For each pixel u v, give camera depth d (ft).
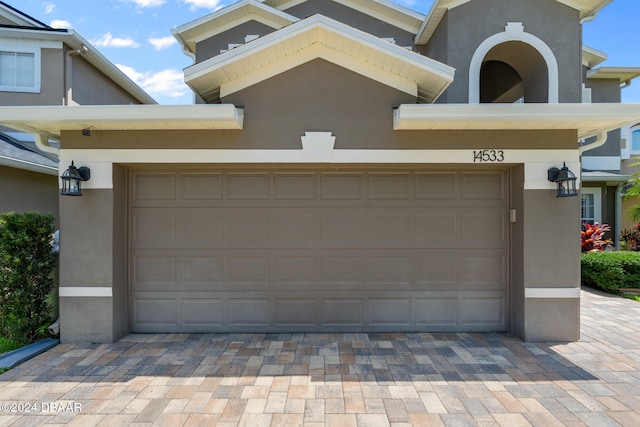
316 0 35.47
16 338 17.08
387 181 18.63
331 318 18.67
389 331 18.66
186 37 35.09
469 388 13.01
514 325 18.12
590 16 26.12
